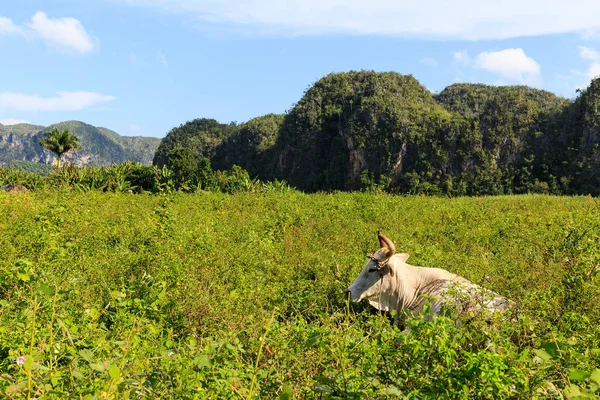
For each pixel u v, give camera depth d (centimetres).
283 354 372
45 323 421
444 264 691
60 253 716
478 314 397
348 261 697
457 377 284
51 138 5500
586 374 251
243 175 2644
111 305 512
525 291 517
